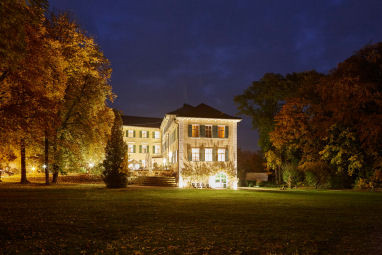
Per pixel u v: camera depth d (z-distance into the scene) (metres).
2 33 7.54
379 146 26.62
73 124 32.75
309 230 9.70
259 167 64.12
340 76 28.16
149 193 24.08
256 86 43.75
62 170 33.75
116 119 31.00
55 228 9.79
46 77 18.31
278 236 8.86
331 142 32.53
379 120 24.33
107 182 29.55
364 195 24.61
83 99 31.59
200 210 14.21
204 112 37.78
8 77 15.77
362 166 31.19
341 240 8.45
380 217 12.38
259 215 12.74
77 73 29.06
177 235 8.96
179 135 35.53
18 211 13.27
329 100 29.19
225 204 16.77
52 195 21.12
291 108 35.75
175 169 38.25
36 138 22.84
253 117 44.53
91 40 29.12
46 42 20.45
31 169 51.75
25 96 17.39
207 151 36.12
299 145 36.81
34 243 7.89
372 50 26.98
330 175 36.19
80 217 11.95
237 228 9.95
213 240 8.39
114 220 11.34
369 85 25.09
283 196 22.77
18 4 7.99
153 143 67.12
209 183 35.28
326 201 19.03
